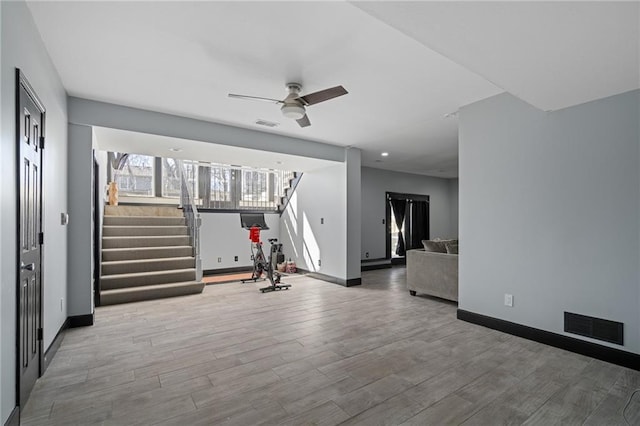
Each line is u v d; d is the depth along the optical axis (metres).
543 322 3.12
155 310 4.25
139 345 3.07
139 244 5.71
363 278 6.75
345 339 3.22
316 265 6.67
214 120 4.34
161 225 6.36
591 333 2.81
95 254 4.41
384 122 4.45
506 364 2.67
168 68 2.91
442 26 1.77
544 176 3.13
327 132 4.94
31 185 2.19
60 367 2.61
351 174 5.98
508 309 3.39
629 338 2.62
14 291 1.85
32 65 2.19
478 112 3.68
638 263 2.59
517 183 3.33
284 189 7.87
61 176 3.20
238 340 3.20
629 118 2.64
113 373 2.51
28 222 2.12
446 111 4.00
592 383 2.37
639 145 2.59
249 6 2.05
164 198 7.73
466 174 3.80
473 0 1.54
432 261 4.80
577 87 2.54
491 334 3.37
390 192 8.68
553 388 2.30
